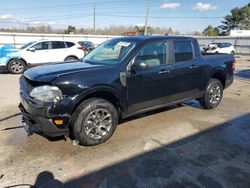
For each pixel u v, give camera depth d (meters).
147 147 3.89
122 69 4.05
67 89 3.50
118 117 4.29
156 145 3.96
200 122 5.04
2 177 3.05
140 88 4.30
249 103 6.66
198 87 5.43
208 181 3.03
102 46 5.05
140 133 4.42
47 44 12.62
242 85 9.51
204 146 3.96
